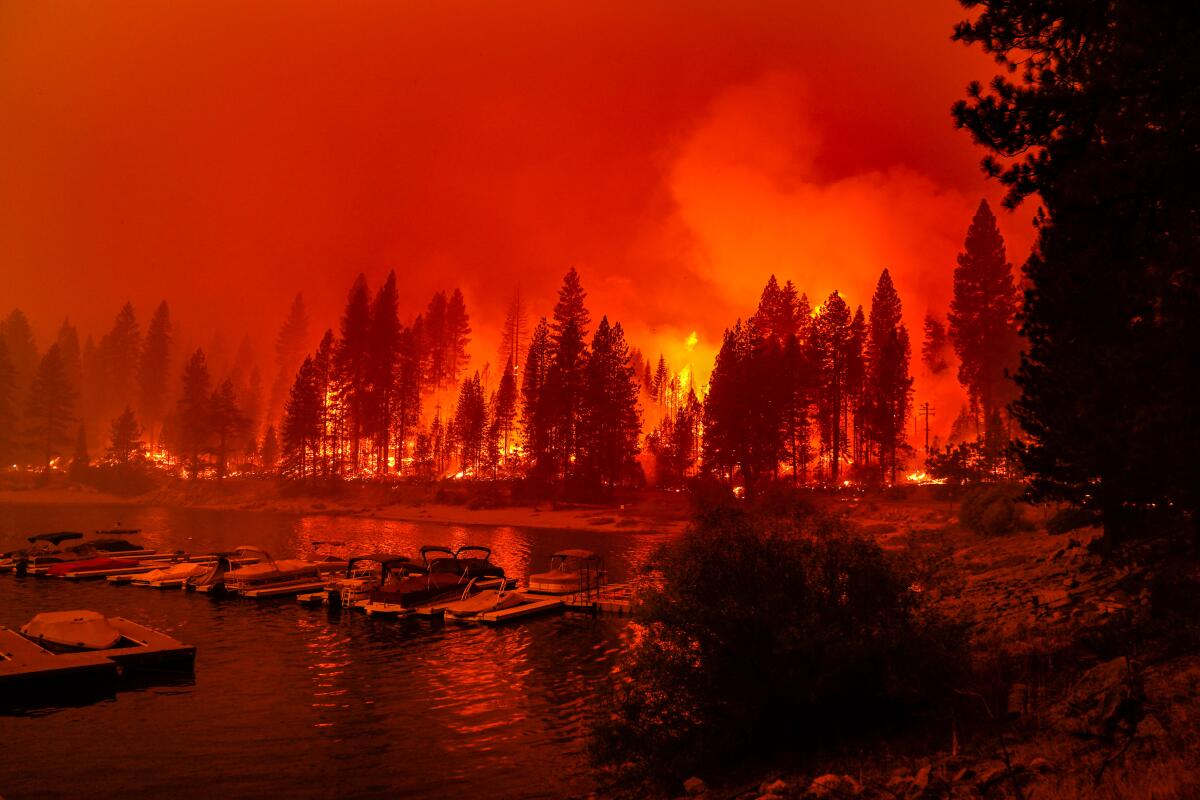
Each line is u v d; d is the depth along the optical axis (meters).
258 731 16.83
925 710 11.15
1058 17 9.35
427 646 25.45
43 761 14.95
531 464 108.44
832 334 95.69
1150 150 9.12
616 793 11.80
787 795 9.09
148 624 29.12
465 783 13.68
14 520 79.12
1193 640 10.71
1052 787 7.49
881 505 65.31
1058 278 16.97
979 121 9.61
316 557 47.38
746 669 11.45
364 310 120.56
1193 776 6.66
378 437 121.50
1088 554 19.67
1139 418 13.62
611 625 28.88
